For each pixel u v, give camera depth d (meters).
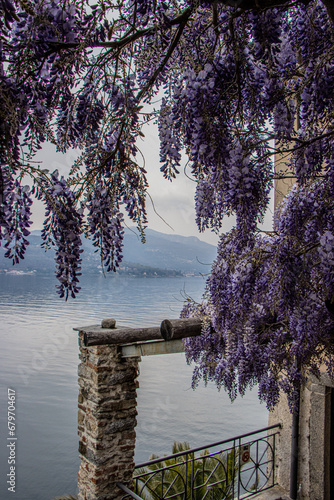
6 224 1.02
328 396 4.41
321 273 2.19
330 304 2.30
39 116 1.27
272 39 1.39
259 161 1.79
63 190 1.22
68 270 1.24
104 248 1.44
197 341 3.24
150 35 1.61
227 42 1.50
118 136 1.43
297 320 2.31
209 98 1.47
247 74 1.52
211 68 1.43
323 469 4.41
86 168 1.47
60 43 1.21
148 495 4.84
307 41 1.74
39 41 1.18
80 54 1.28
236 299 2.40
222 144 1.52
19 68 1.19
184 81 1.50
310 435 4.52
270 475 4.95
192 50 1.53
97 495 3.75
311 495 4.49
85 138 1.51
